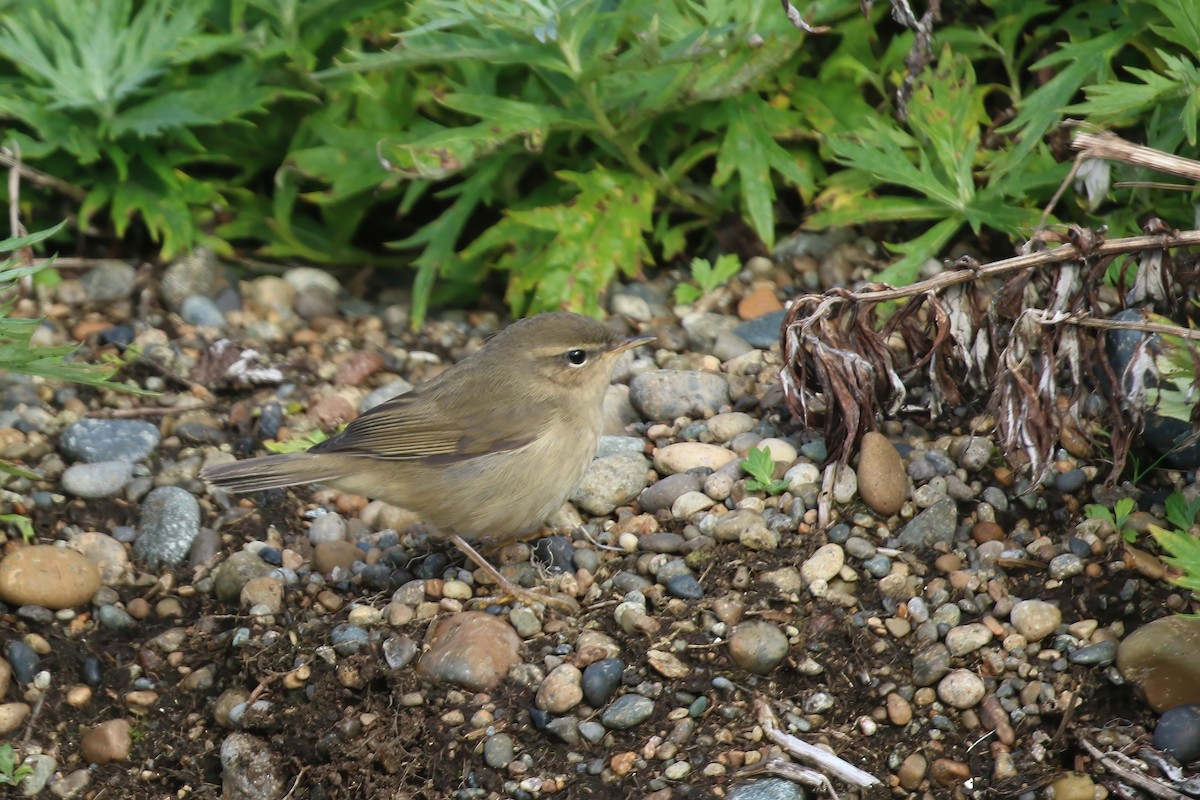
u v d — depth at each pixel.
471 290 14.34
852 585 10.00
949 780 9.04
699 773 9.09
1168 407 9.94
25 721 10.02
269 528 11.34
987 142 13.10
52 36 13.30
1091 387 11.05
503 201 14.31
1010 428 10.02
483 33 12.61
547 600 10.11
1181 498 10.05
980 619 9.70
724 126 13.67
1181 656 9.09
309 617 10.29
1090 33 12.93
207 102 13.49
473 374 10.33
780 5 12.73
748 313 13.13
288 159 13.60
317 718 9.74
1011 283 10.31
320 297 13.97
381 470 10.23
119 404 12.48
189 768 9.91
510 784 9.16
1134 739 9.03
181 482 11.66
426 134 13.63
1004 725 9.18
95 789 9.80
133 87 13.30
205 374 12.80
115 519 11.36
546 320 10.48
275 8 13.40
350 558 10.86
